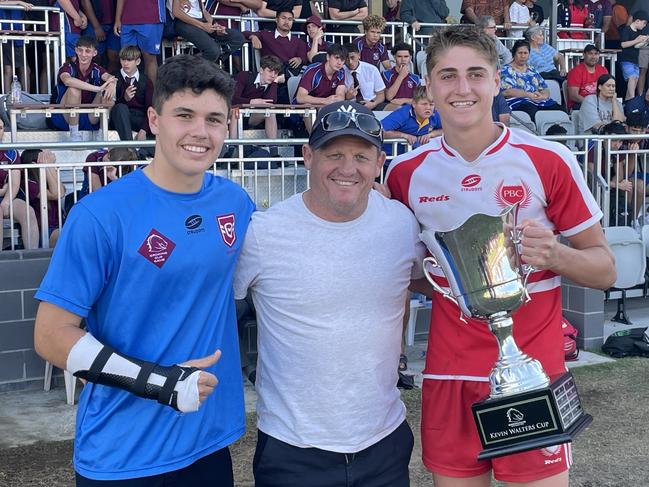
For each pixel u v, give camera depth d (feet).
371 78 31.81
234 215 8.57
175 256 8.07
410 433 9.33
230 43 30.96
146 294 8.02
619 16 43.34
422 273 9.35
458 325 9.26
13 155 21.90
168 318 8.13
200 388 7.64
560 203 9.11
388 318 8.80
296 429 8.68
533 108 33.09
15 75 28.68
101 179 20.24
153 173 8.22
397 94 32.19
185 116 7.88
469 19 39.75
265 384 8.97
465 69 8.59
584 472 14.79
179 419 8.18
